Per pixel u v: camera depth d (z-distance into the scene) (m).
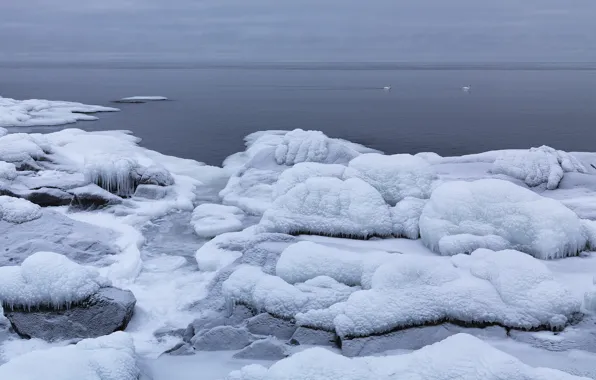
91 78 144.50
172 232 16.39
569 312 8.74
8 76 155.88
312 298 9.65
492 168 21.94
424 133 39.91
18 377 6.64
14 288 10.02
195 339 9.38
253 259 11.51
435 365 6.88
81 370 7.14
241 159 28.20
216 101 68.31
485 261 9.78
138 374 7.89
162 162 26.36
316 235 13.21
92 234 14.97
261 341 8.88
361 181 13.70
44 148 22.72
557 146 34.28
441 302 9.08
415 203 13.24
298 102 67.06
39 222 15.35
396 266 9.54
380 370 6.95
